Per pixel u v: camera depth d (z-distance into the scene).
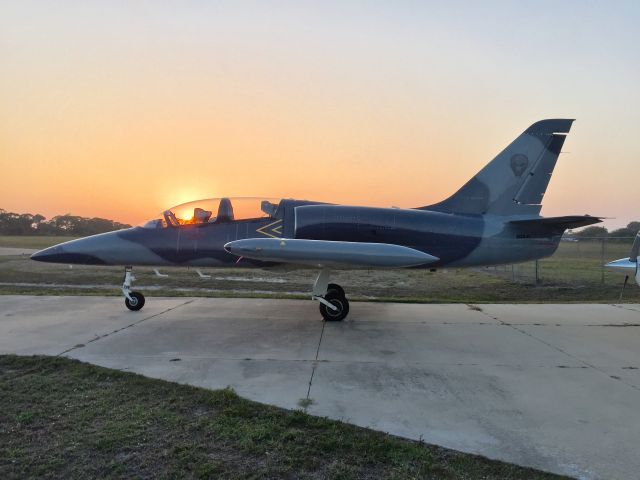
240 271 22.03
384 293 15.60
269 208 8.89
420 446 3.34
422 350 6.26
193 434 3.42
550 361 5.78
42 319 8.17
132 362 5.45
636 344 6.73
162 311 9.09
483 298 14.92
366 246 7.70
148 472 2.88
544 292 16.06
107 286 16.52
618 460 3.18
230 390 4.34
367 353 6.05
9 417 3.70
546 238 9.33
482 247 9.05
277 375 5.02
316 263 7.59
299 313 9.02
